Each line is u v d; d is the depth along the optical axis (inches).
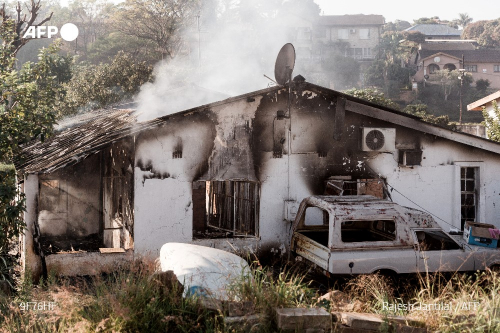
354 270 358.6
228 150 458.6
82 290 320.8
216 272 290.0
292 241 420.8
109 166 569.9
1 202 386.6
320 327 234.7
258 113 465.4
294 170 477.4
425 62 3046.3
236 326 233.6
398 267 366.3
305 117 478.6
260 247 469.1
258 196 471.2
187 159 448.5
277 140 471.5
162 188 443.2
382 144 484.4
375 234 413.7
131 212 448.8
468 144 512.1
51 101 534.3
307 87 468.4
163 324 239.9
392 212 376.2
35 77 531.2
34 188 406.6
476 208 525.0
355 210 371.2
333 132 485.4
